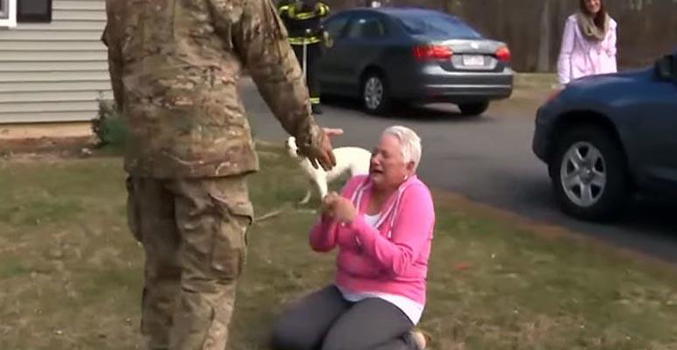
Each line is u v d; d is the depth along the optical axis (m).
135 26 4.23
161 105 4.16
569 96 9.20
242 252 4.31
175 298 4.52
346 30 16.98
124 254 7.38
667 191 8.45
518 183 10.69
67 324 6.06
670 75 8.50
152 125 4.19
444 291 6.74
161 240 4.44
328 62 17.16
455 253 7.63
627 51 28.84
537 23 28.19
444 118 16.23
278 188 9.66
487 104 16.69
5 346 5.72
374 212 5.11
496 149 13.00
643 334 6.14
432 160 12.02
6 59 12.92
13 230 7.93
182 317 4.29
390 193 5.10
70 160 11.16
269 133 13.91
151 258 4.51
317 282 6.88
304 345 5.08
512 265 7.40
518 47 28.20
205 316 4.27
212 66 4.18
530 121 16.14
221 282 4.31
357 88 16.67
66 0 13.13
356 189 5.21
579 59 10.24
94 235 7.84
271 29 4.26
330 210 4.96
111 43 4.38
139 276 6.89
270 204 9.02
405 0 27.31
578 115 9.15
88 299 6.46
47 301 6.40
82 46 13.32
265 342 5.86
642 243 8.34
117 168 10.60
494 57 15.96
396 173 5.02
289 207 8.91
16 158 11.30
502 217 8.99
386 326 4.91
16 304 6.33
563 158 9.27
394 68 15.94
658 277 7.26
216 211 4.21
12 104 13.05
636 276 7.25
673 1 28.73
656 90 8.49
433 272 7.13
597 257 7.70
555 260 7.58
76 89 13.38
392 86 16.00
